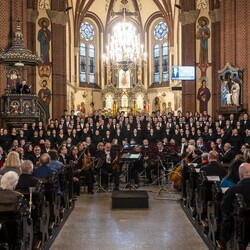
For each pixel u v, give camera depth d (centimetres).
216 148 1722
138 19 4550
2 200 617
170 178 1694
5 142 1894
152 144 1888
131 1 4488
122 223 1107
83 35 4412
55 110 3122
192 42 3178
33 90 3041
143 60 4506
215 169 1016
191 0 3177
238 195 628
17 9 2138
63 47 3178
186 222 1117
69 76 3881
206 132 2141
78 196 1537
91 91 4403
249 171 688
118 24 4119
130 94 4441
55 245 908
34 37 3064
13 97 1942
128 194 1335
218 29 3097
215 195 789
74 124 2323
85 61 4422
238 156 918
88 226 1077
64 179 1167
